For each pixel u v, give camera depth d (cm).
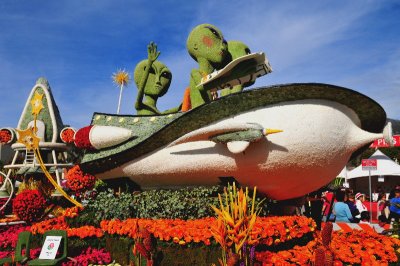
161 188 772
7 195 1123
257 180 680
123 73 1711
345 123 673
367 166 1305
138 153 752
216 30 827
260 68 752
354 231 674
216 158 684
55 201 1032
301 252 506
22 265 606
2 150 2428
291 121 638
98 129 796
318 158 649
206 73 815
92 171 817
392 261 531
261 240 527
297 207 830
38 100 1259
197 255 513
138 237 507
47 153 1274
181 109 913
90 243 669
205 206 636
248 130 630
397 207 970
